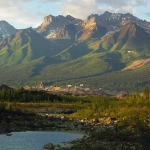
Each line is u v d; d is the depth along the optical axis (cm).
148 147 4894
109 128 7444
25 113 11606
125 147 4972
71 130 8838
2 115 9981
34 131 8462
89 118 12412
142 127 6688
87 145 5359
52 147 5628
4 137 7031
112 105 15450
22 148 5628
